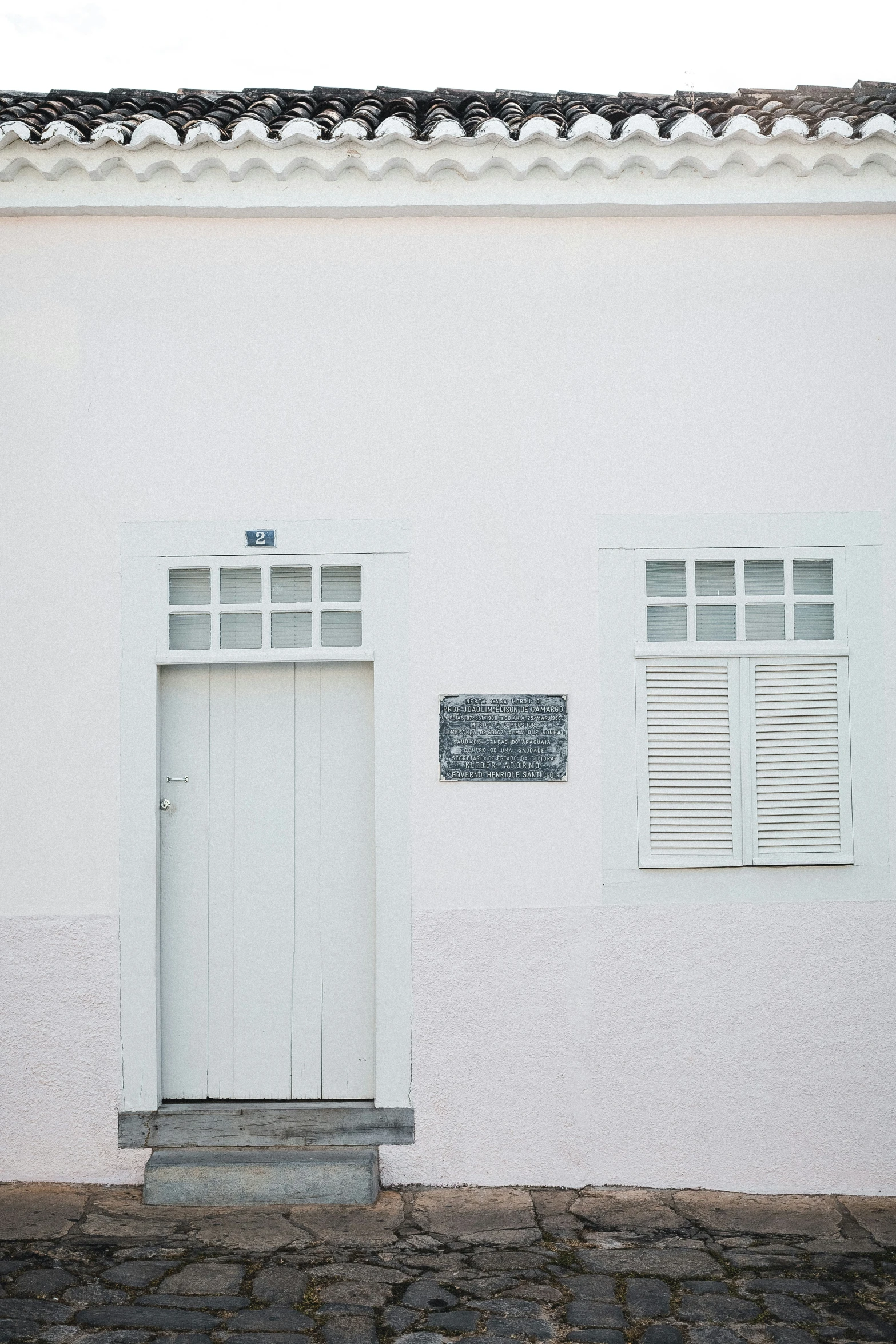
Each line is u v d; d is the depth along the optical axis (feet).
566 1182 16.98
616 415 17.48
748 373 17.54
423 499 17.42
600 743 17.26
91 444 17.48
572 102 20.12
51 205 17.11
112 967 17.08
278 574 17.57
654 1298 13.73
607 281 17.53
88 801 17.21
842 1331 13.04
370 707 17.58
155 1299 13.52
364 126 16.57
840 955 17.13
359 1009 17.44
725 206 17.17
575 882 17.13
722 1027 17.06
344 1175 16.31
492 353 17.49
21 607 17.37
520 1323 13.10
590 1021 17.03
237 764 17.60
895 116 17.25
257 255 17.51
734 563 17.58
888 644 17.44
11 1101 17.06
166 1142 16.93
